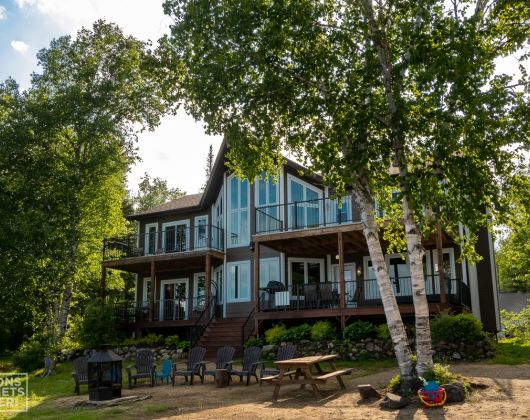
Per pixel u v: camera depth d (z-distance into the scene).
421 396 9.03
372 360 17.22
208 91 11.75
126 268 28.77
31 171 23.23
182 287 29.53
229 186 27.81
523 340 20.39
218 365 15.17
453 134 10.08
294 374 13.48
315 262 25.33
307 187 25.59
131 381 15.55
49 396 14.02
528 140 10.03
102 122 23.44
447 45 10.18
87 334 24.53
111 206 27.05
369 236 11.28
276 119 12.52
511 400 9.09
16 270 21.70
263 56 11.60
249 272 26.14
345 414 8.91
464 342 16.06
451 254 22.23
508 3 11.09
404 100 10.54
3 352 33.81
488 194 10.40
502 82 10.17
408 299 19.92
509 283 47.38
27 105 23.42
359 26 11.65
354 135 11.09
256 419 8.94
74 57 24.39
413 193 10.28
